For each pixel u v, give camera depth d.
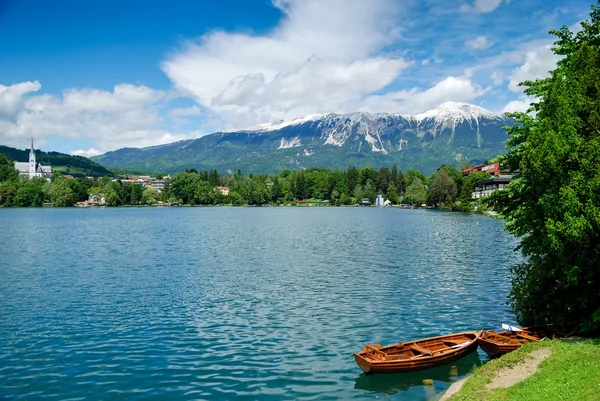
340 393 19.42
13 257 56.78
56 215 162.75
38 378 20.98
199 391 19.67
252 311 31.70
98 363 22.67
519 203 26.45
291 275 44.41
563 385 16.41
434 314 30.89
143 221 129.50
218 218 146.12
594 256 22.78
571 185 20.86
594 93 22.59
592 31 25.69
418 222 116.50
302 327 28.19
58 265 50.66
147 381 20.64
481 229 94.12
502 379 18.20
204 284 40.38
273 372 21.58
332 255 57.72
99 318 30.09
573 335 23.72
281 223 119.69
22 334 26.89
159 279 42.72
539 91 25.92
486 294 36.34
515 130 26.22
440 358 21.88
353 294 36.47
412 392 19.44
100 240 77.00
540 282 25.81
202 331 27.48
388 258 54.91
